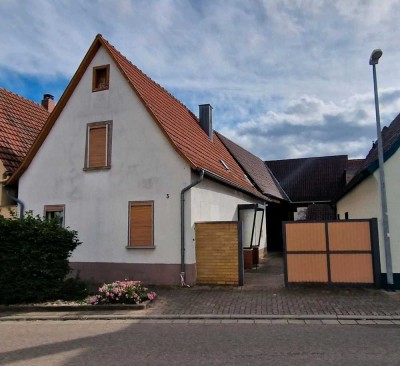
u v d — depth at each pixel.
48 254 10.54
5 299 10.21
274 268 17.03
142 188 13.29
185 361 5.80
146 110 13.56
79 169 14.23
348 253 11.61
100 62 14.47
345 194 19.00
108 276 13.33
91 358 6.09
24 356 6.31
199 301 10.25
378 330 7.40
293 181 34.00
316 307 9.24
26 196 14.90
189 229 12.65
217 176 14.23
